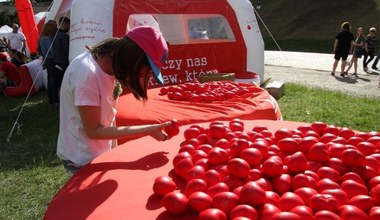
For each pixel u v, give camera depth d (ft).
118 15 22.07
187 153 6.78
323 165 6.37
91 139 7.20
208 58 25.21
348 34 38.91
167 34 27.96
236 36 25.90
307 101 25.03
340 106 23.52
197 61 24.89
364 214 4.74
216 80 21.71
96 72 6.66
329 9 89.40
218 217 4.70
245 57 26.21
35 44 39.06
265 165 5.90
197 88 15.84
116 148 7.84
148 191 5.89
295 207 4.88
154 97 14.96
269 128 9.08
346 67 45.93
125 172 6.60
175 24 27.91
